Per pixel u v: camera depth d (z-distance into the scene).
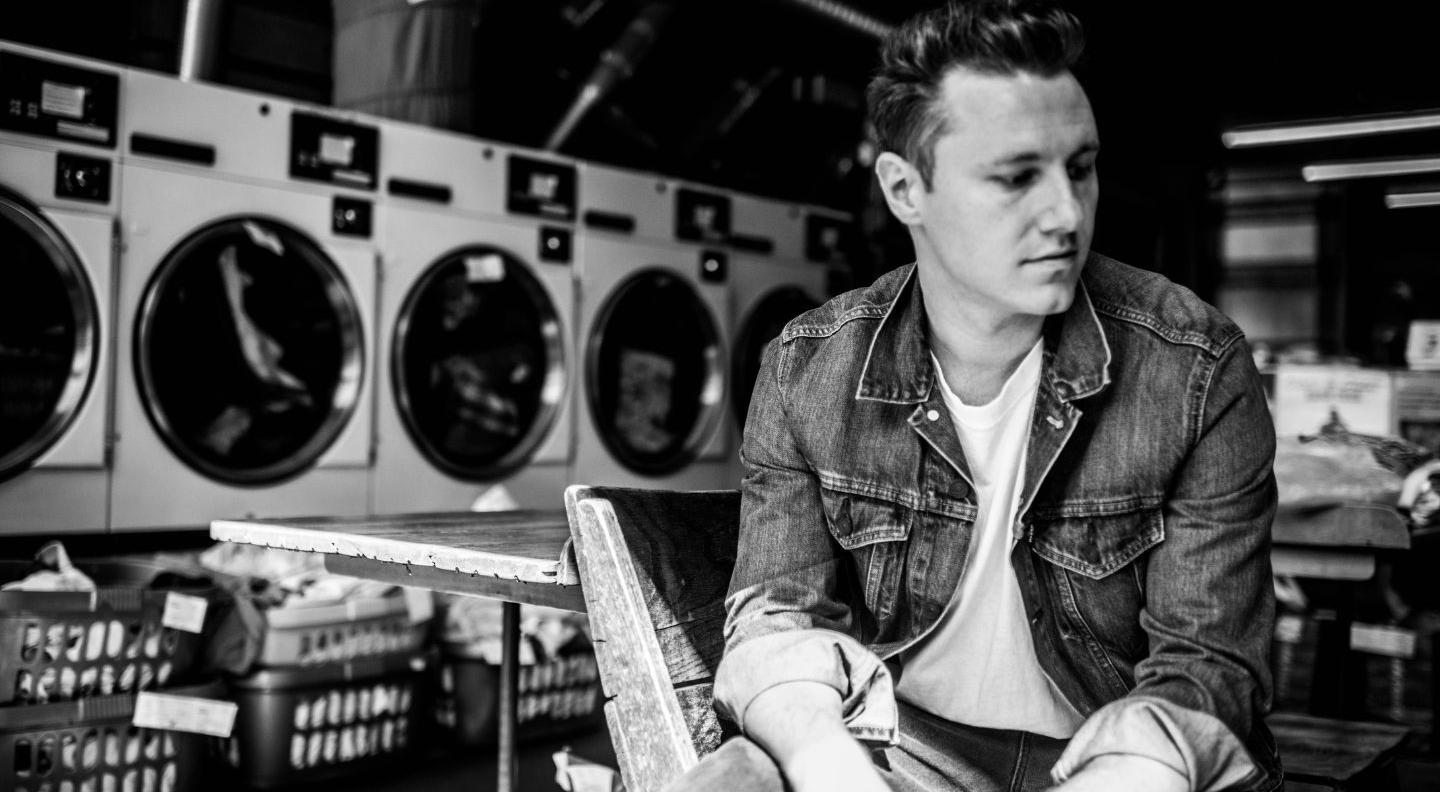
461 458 4.16
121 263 3.28
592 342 4.55
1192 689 0.94
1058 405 1.07
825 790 0.88
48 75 3.12
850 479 1.14
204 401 3.58
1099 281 1.12
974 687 1.18
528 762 3.09
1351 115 7.23
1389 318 8.77
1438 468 2.33
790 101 6.60
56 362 3.21
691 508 1.25
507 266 4.24
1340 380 4.82
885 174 1.08
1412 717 2.92
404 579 1.50
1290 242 8.95
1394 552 2.13
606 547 1.11
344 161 3.78
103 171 3.23
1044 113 0.96
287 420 3.78
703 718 1.12
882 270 5.83
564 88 5.48
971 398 1.13
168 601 2.48
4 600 2.28
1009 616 1.14
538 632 3.32
